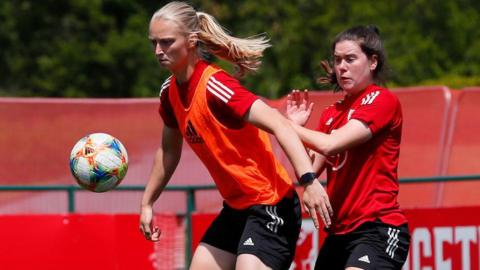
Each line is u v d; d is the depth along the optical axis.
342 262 20.70
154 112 38.91
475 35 92.38
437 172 37.91
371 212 20.19
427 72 87.88
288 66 92.50
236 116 19.22
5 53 98.00
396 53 88.50
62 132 38.59
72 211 33.31
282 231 19.94
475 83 73.81
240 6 97.38
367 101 20.23
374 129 19.92
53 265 31.66
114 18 99.69
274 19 96.19
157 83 95.38
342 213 20.44
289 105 21.62
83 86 96.19
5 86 97.94
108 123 38.84
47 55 97.88
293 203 20.17
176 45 19.31
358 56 20.53
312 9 96.00
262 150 19.86
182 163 37.78
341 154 20.44
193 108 19.48
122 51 95.06
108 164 21.80
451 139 38.16
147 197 21.73
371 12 92.44
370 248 20.14
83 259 31.84
